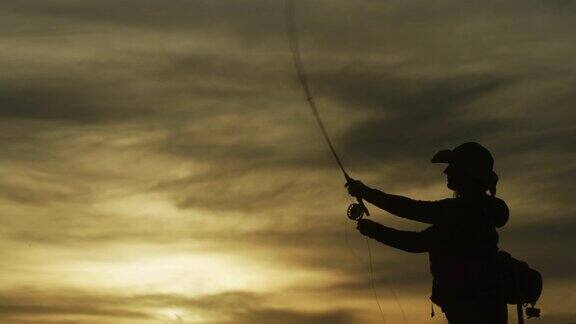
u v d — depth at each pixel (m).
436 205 8.34
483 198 8.38
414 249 8.41
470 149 8.44
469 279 8.18
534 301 8.25
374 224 8.52
